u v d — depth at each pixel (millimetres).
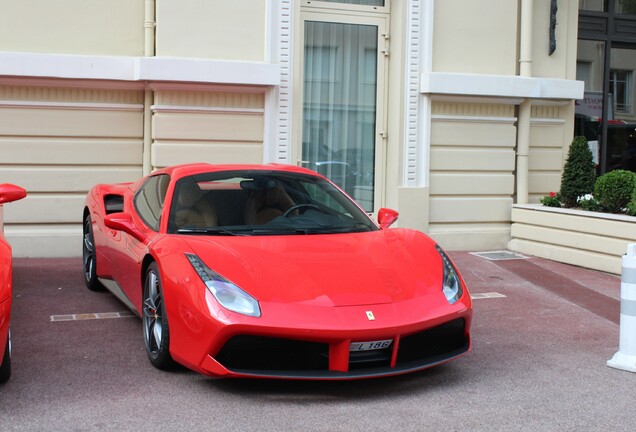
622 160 10531
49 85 7676
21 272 7113
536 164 9461
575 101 9914
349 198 5355
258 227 4711
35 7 7648
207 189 4953
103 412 3637
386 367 3867
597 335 5352
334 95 8906
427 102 8711
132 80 7793
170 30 7824
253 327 3652
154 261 4355
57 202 7816
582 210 8250
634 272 4508
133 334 5094
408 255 4453
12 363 4426
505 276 7512
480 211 9078
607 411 3768
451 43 8852
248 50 8094
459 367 4504
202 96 7953
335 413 3662
